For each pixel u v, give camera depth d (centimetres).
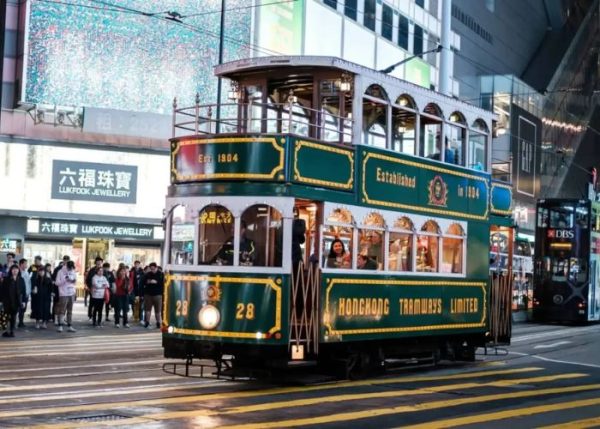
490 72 6281
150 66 3675
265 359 1351
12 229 3459
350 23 4366
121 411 1091
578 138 7194
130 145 3672
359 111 1491
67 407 1105
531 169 6012
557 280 3466
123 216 3653
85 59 3562
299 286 1358
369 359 1560
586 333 2909
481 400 1327
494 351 2167
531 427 1102
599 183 7556
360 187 1488
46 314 2361
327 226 1416
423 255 1659
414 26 4978
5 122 3472
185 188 1414
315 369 1530
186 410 1118
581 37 7269
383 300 1537
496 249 2055
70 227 3553
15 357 1673
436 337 1747
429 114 1698
